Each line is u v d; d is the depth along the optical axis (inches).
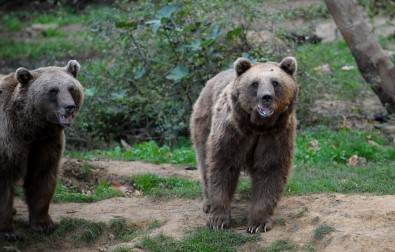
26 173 419.2
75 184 529.7
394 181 496.7
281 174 404.5
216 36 662.5
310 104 701.9
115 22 711.7
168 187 518.3
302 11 749.3
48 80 396.5
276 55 692.1
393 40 971.9
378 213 402.0
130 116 730.8
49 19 1252.5
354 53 725.3
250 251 388.2
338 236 378.3
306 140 633.6
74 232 434.6
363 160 589.9
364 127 690.2
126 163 572.7
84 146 701.3
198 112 451.8
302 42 743.7
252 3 692.1
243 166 412.2
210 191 412.2
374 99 800.3
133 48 716.7
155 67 715.4
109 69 745.0
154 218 441.1
